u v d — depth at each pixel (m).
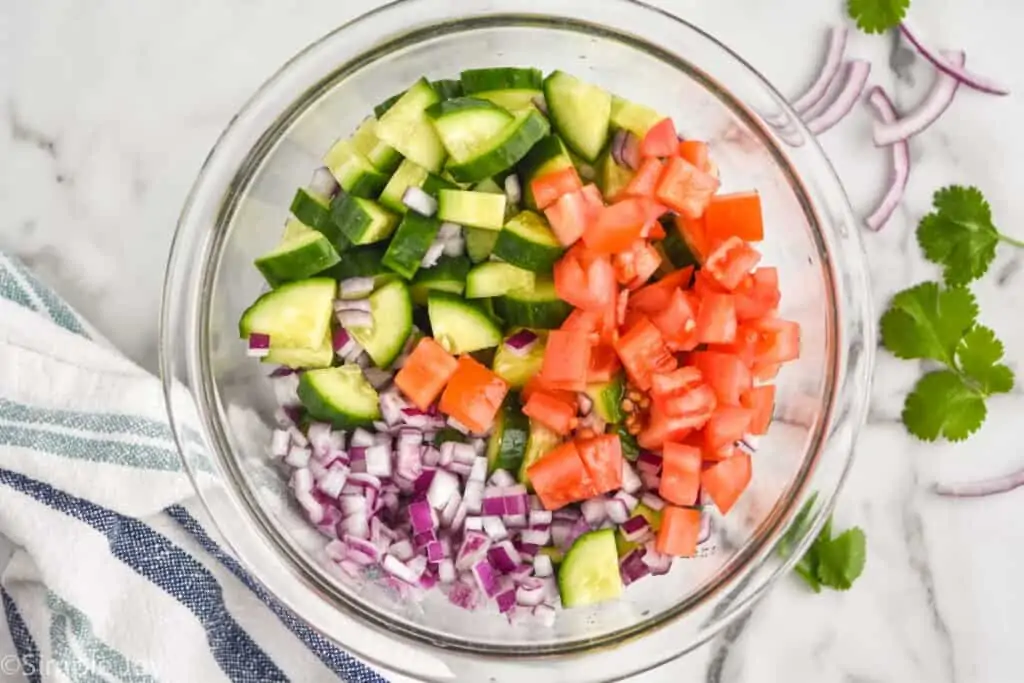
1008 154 0.81
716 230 0.73
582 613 0.74
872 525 0.81
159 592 0.77
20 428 0.76
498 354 0.73
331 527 0.74
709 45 0.74
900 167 0.80
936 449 0.81
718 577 0.74
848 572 0.80
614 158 0.73
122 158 0.80
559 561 0.74
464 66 0.76
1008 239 0.80
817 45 0.80
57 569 0.76
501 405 0.74
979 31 0.80
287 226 0.75
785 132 0.74
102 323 0.80
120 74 0.80
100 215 0.80
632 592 0.75
